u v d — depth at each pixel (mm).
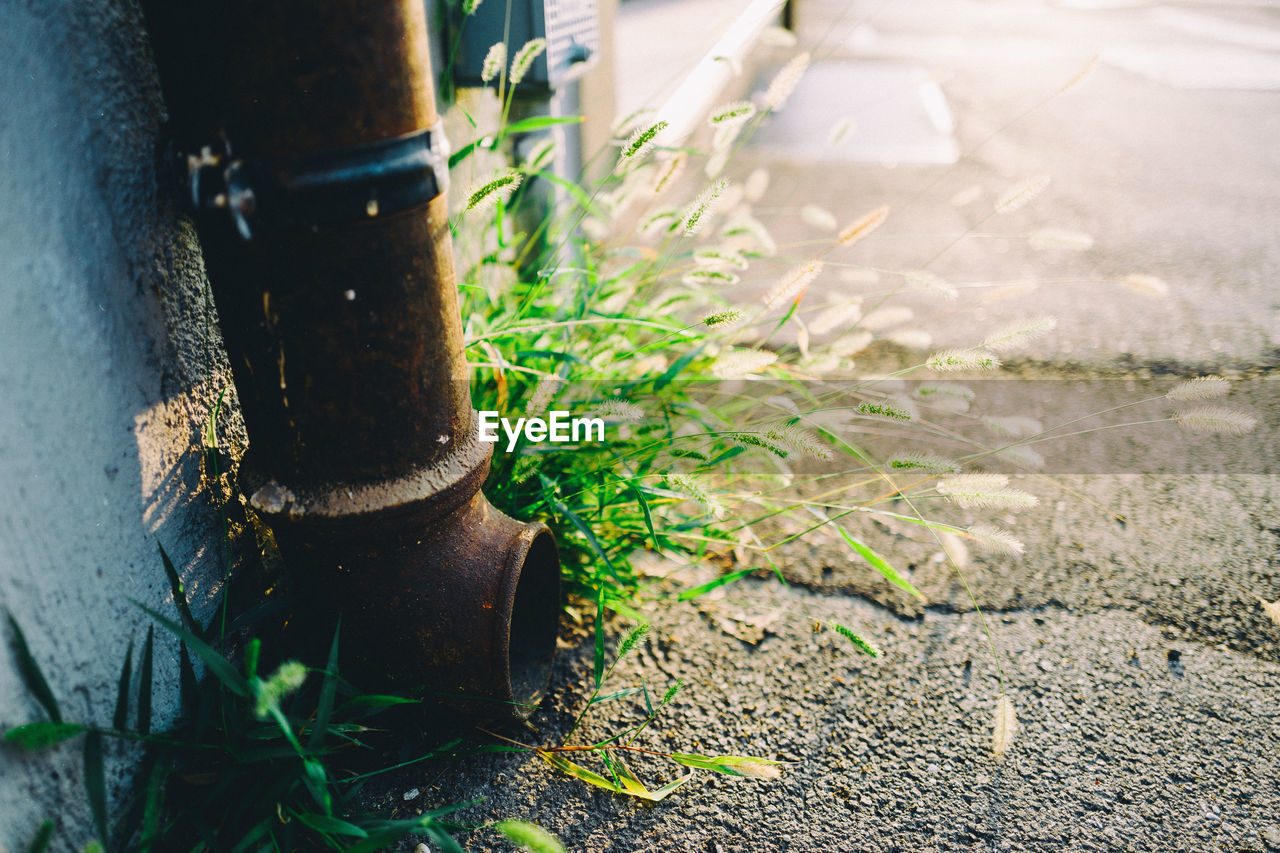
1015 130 1925
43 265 435
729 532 688
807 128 1917
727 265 745
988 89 2305
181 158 464
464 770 571
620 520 692
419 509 512
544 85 778
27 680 428
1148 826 546
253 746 514
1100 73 2484
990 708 614
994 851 535
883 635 668
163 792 496
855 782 570
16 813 428
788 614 687
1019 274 1224
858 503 794
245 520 577
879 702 619
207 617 545
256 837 483
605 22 1024
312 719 536
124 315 479
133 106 475
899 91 2258
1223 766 577
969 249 1315
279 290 468
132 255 482
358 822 503
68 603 453
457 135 782
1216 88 2285
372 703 515
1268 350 1012
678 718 608
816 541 756
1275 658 645
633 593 675
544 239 896
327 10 428
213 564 550
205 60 440
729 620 681
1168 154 1747
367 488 506
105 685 473
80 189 451
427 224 484
